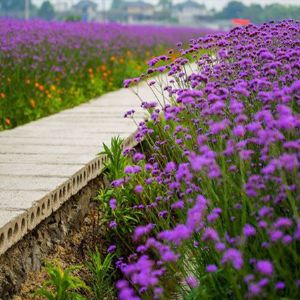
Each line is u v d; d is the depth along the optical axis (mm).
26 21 17641
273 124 3381
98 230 5605
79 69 13555
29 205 4695
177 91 5125
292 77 4605
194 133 4734
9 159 6273
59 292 4184
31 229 4695
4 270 4320
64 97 11516
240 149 3500
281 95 3574
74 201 5719
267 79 4570
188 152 4309
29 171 5750
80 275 4965
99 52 15453
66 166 5891
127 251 5422
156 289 2932
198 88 5207
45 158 6270
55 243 5176
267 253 3295
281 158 3066
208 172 3322
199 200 3273
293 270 3326
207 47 6027
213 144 4258
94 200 6113
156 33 25891
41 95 10758
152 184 5531
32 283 4578
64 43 14570
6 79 10758
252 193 3191
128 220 5574
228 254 2811
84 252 5309
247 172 3652
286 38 5816
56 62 13047
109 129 7840
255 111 4406
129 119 8680
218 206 3605
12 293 4348
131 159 6445
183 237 2936
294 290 3033
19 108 9930
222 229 3510
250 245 3391
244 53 5453
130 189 5641
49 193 5035
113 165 5938
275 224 2961
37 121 8750
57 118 8992
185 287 4082
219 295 3383
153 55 20328
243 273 2906
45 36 15125
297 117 3500
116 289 4926
